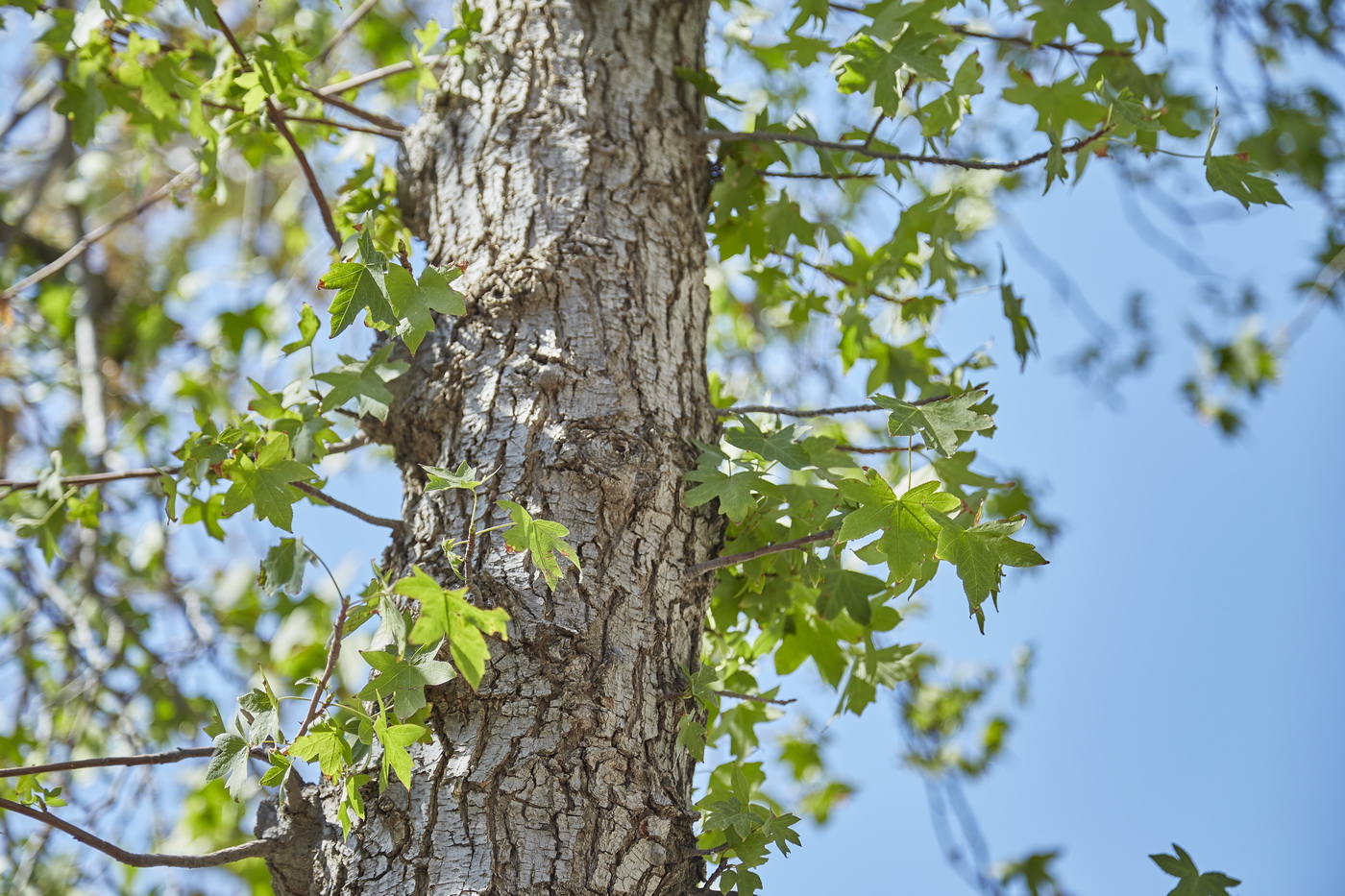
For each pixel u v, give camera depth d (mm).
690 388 2355
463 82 2637
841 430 4391
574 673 1893
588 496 2057
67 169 5102
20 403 5230
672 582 2111
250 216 5922
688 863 1938
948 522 1900
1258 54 5164
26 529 2918
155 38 2947
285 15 4992
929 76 2412
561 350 2195
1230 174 2340
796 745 5098
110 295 5828
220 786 4941
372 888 1760
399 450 2285
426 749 1847
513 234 2346
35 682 4789
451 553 1904
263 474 2105
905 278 3527
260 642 5207
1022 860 5242
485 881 1716
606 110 2551
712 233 3174
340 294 1834
